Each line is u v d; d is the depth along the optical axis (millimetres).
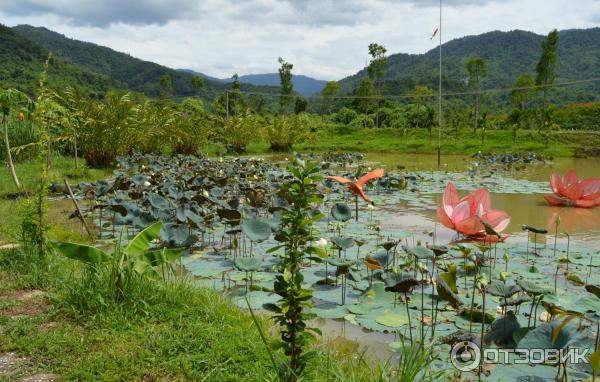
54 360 2977
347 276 4723
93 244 6324
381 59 43969
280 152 26422
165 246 5840
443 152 27562
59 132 14484
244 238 6746
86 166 14312
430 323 3918
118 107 14828
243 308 4230
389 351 3520
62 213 8281
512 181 13656
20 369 2869
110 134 14453
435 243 6621
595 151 25031
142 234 4051
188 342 3211
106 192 8242
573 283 4902
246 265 4465
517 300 3469
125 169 13195
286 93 45031
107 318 3475
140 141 16969
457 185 12742
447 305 4266
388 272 4664
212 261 5695
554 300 4066
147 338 3242
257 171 13188
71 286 3811
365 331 3885
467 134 31734
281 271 2693
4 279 4301
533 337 2998
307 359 2555
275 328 3748
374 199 10438
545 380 3016
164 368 2906
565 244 6648
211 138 25469
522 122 37594
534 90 40781
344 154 23406
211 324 3527
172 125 18656
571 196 9328
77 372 2799
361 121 45344
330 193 10906
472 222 4980
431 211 9070
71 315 3592
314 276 5160
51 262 4562
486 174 15852
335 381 2830
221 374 2852
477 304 4293
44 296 3953
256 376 2820
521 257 5918
